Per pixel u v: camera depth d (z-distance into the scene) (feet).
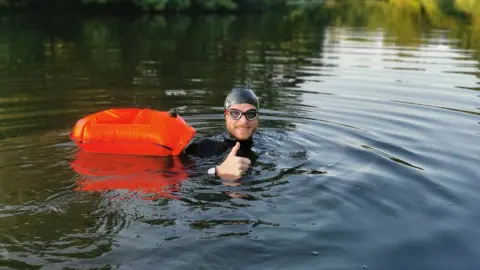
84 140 12.35
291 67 28.55
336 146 13.37
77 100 19.35
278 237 8.20
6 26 50.42
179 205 9.39
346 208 9.35
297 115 17.12
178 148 12.35
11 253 7.63
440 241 8.15
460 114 17.26
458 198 9.90
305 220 8.84
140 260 7.50
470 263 7.52
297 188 10.28
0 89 21.29
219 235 8.23
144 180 10.69
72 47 36.68
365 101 19.49
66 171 11.17
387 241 8.13
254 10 91.91
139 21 62.69
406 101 19.53
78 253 7.66
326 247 7.91
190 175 11.05
